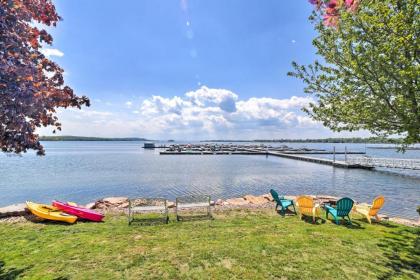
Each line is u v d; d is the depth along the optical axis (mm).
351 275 4863
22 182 26203
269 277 4797
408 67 4668
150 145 125500
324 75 6465
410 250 6031
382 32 5000
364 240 6680
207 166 43000
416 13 4660
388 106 5559
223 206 10820
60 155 73250
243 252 5863
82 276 4809
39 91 3186
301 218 8875
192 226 7906
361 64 5348
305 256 5668
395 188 23359
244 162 51312
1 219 8336
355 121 6145
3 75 2707
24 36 3158
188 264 5297
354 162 42375
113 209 10273
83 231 7328
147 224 8109
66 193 21234
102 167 40625
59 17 3852
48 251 5898
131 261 5422
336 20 3264
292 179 28672
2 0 2762
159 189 22703
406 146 6594
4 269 5055
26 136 3105
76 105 4055
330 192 21578
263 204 11250
